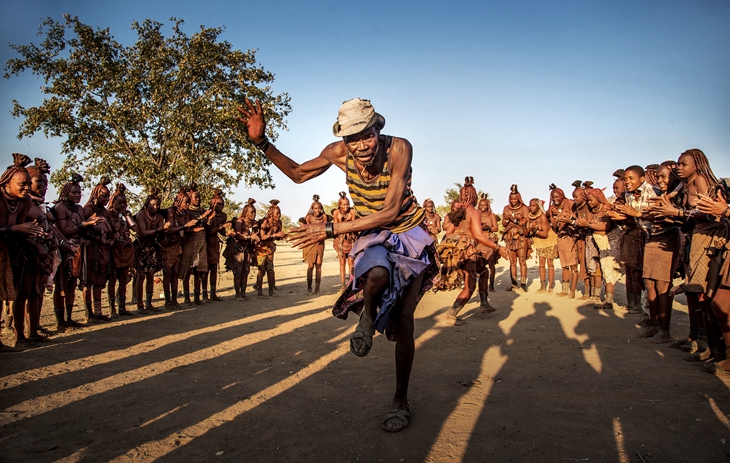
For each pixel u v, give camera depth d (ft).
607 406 11.53
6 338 20.11
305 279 48.49
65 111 45.73
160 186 46.73
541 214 34.06
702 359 15.37
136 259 27.04
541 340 18.86
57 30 46.55
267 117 51.06
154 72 47.67
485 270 25.36
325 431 10.37
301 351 17.69
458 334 20.39
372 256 10.27
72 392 12.99
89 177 48.11
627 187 22.22
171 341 19.44
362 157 10.28
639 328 20.88
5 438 10.05
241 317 25.50
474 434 10.07
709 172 14.93
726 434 9.83
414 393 12.76
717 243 13.96
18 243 17.90
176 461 9.04
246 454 9.32
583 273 30.66
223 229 33.22
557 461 8.86
